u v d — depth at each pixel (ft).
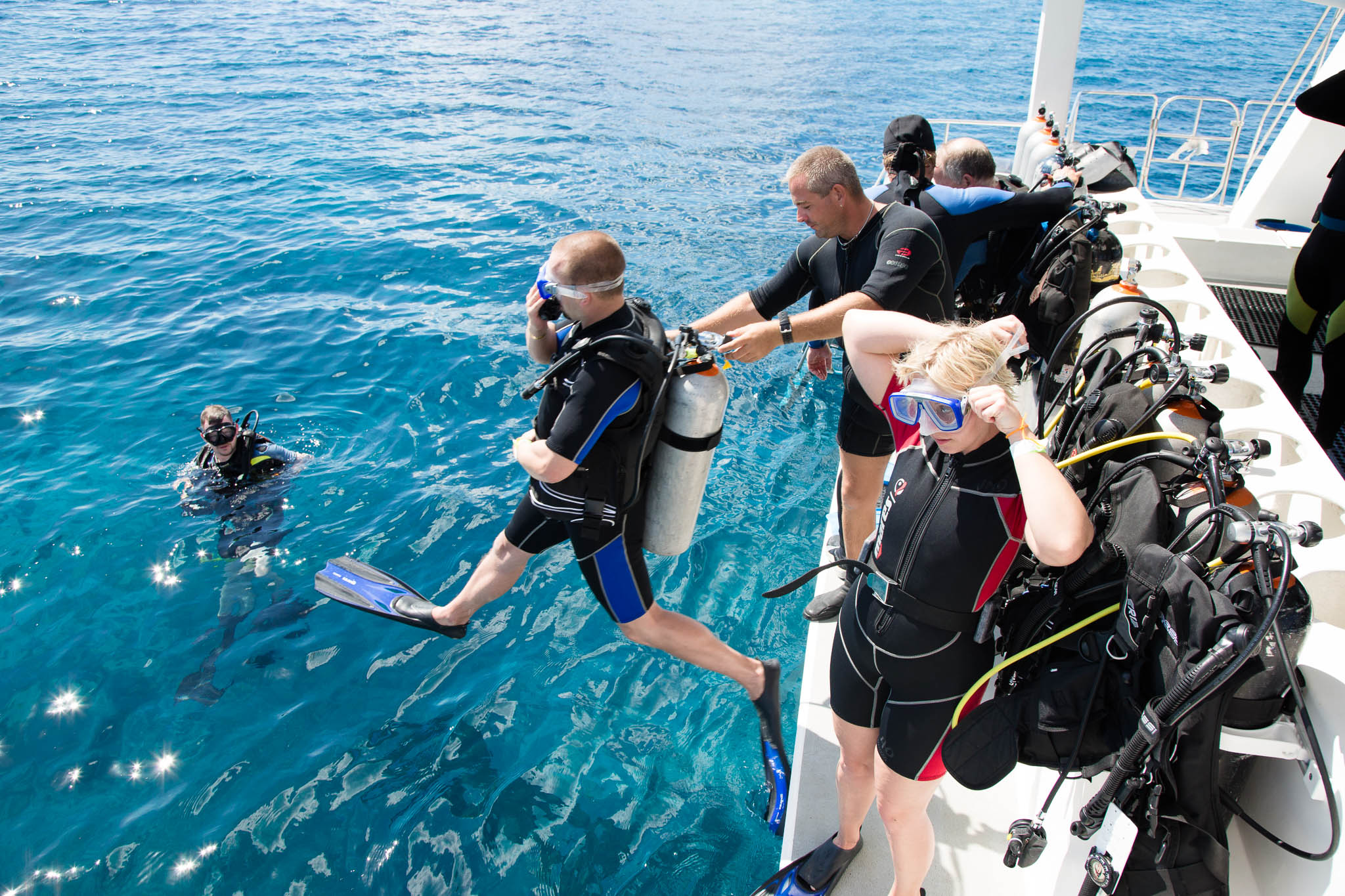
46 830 10.43
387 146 42.16
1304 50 19.86
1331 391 12.12
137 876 9.88
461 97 53.62
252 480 16.62
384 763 11.28
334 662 12.93
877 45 81.25
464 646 13.23
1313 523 5.52
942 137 49.39
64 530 15.52
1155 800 5.64
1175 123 55.52
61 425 18.81
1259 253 18.30
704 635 10.57
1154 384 8.34
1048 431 10.57
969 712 6.84
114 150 40.42
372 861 10.03
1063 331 13.08
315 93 53.52
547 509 9.61
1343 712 5.79
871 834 9.20
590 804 10.71
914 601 6.88
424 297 25.40
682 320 24.12
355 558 14.93
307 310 24.48
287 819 10.54
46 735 11.71
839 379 20.95
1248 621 5.33
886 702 7.42
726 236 30.76
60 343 22.54
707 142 44.91
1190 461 6.88
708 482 17.11
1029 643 6.81
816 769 9.98
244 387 20.39
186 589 14.28
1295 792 6.17
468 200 34.30
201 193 34.73
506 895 9.64
